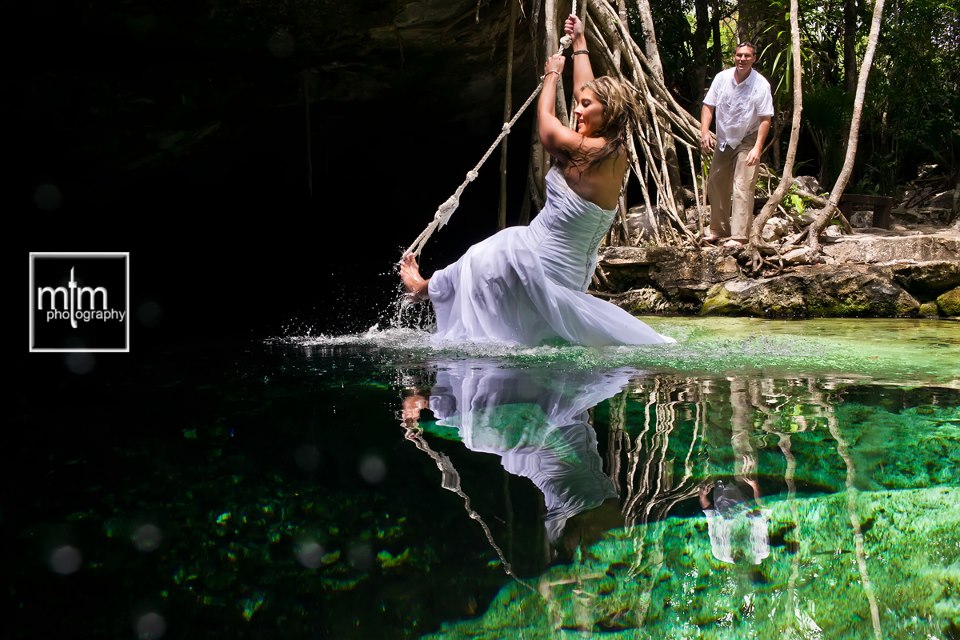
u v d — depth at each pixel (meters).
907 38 11.35
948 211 9.98
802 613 1.21
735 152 6.68
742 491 1.75
